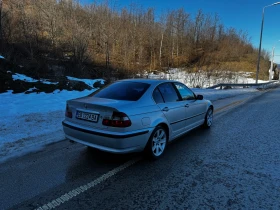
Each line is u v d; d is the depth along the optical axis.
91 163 3.82
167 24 53.91
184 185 3.13
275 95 16.69
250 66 52.88
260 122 7.02
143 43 40.53
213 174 3.46
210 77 27.95
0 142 4.59
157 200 2.78
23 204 2.67
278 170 3.60
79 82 13.59
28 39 16.94
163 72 34.09
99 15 34.66
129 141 3.44
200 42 60.00
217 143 4.93
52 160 3.90
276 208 2.63
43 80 12.60
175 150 4.48
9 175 3.34
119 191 2.97
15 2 22.25
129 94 4.01
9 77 10.62
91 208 2.61
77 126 3.78
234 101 12.52
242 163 3.86
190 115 5.14
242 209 2.62
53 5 27.48
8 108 7.57
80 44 19.31
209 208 2.63
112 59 25.62
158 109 4.03
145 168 3.66
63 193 2.91
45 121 6.34
